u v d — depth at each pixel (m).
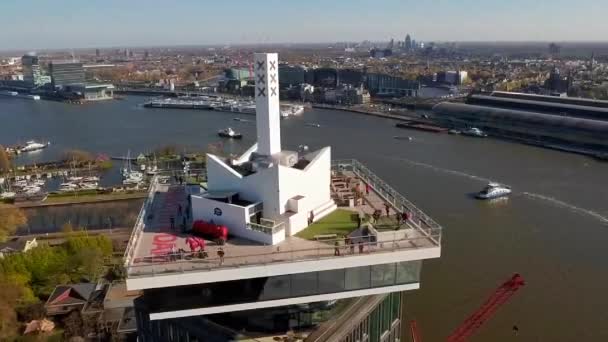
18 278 129.12
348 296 63.88
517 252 146.50
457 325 112.88
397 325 84.88
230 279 58.72
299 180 71.06
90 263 141.38
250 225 66.81
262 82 75.81
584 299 122.06
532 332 110.44
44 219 194.50
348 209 78.94
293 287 61.97
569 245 151.00
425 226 70.62
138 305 80.81
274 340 66.31
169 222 74.62
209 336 68.56
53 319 123.44
